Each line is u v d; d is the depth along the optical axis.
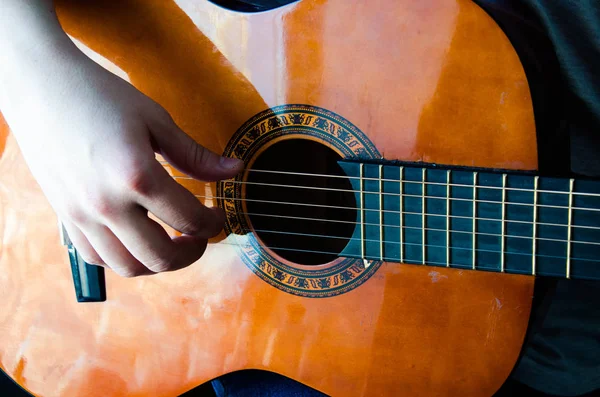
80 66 0.47
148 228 0.46
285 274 0.54
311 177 0.62
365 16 0.50
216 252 0.55
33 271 0.58
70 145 0.45
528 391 0.61
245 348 0.56
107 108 0.46
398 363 0.53
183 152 0.48
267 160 0.57
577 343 0.57
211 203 0.55
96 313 0.58
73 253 0.57
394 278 0.52
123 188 0.45
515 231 0.48
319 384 0.55
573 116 0.53
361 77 0.51
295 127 0.53
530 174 0.48
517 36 0.48
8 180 0.57
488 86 0.48
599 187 0.46
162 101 0.54
